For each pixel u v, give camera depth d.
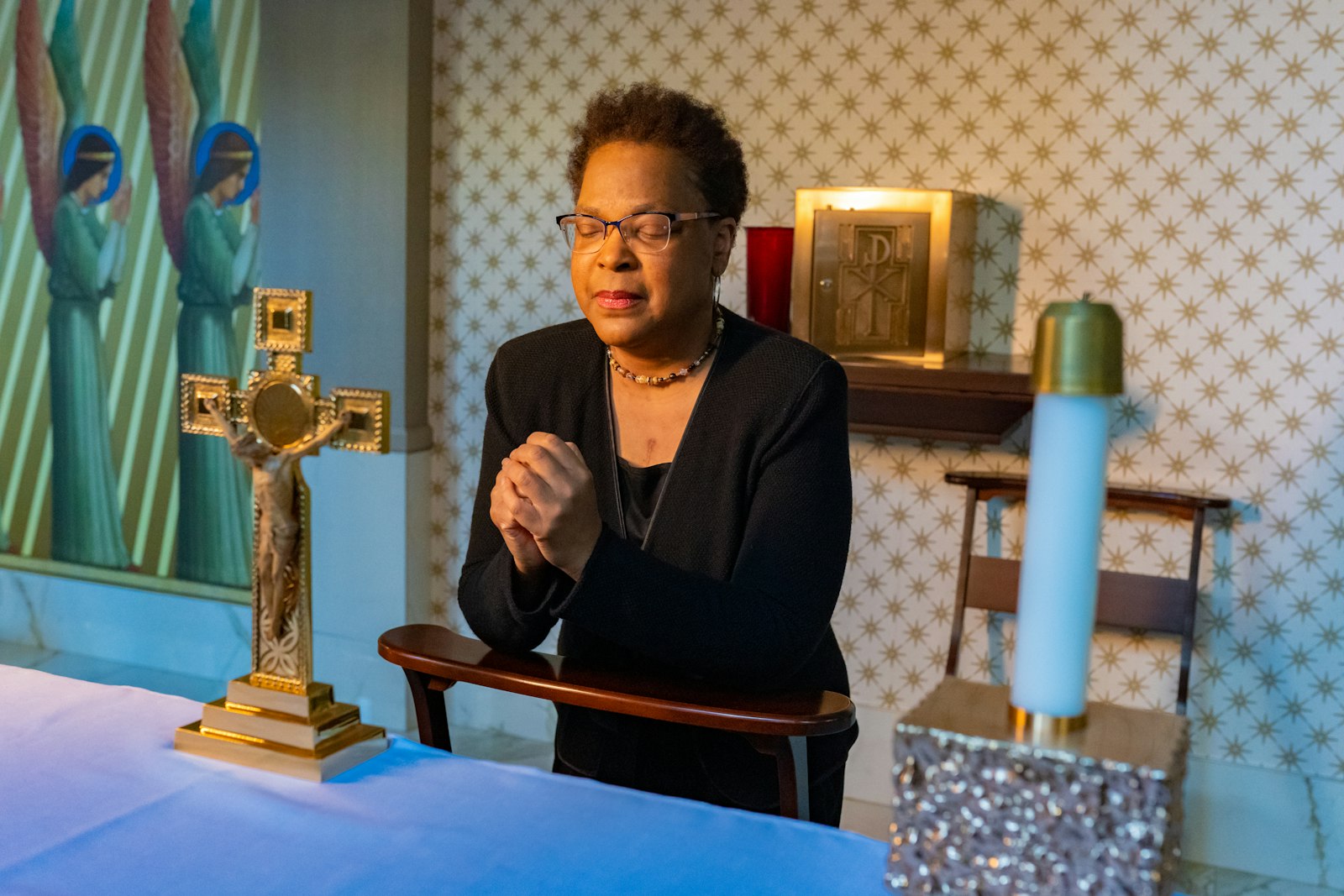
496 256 3.51
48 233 4.13
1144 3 2.85
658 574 1.32
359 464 3.59
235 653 3.92
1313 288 2.80
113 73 3.98
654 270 1.39
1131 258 2.93
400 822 1.09
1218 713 2.98
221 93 3.83
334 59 3.46
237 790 1.15
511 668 1.42
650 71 3.30
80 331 4.14
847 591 3.27
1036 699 0.80
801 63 3.15
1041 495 0.78
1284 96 2.77
